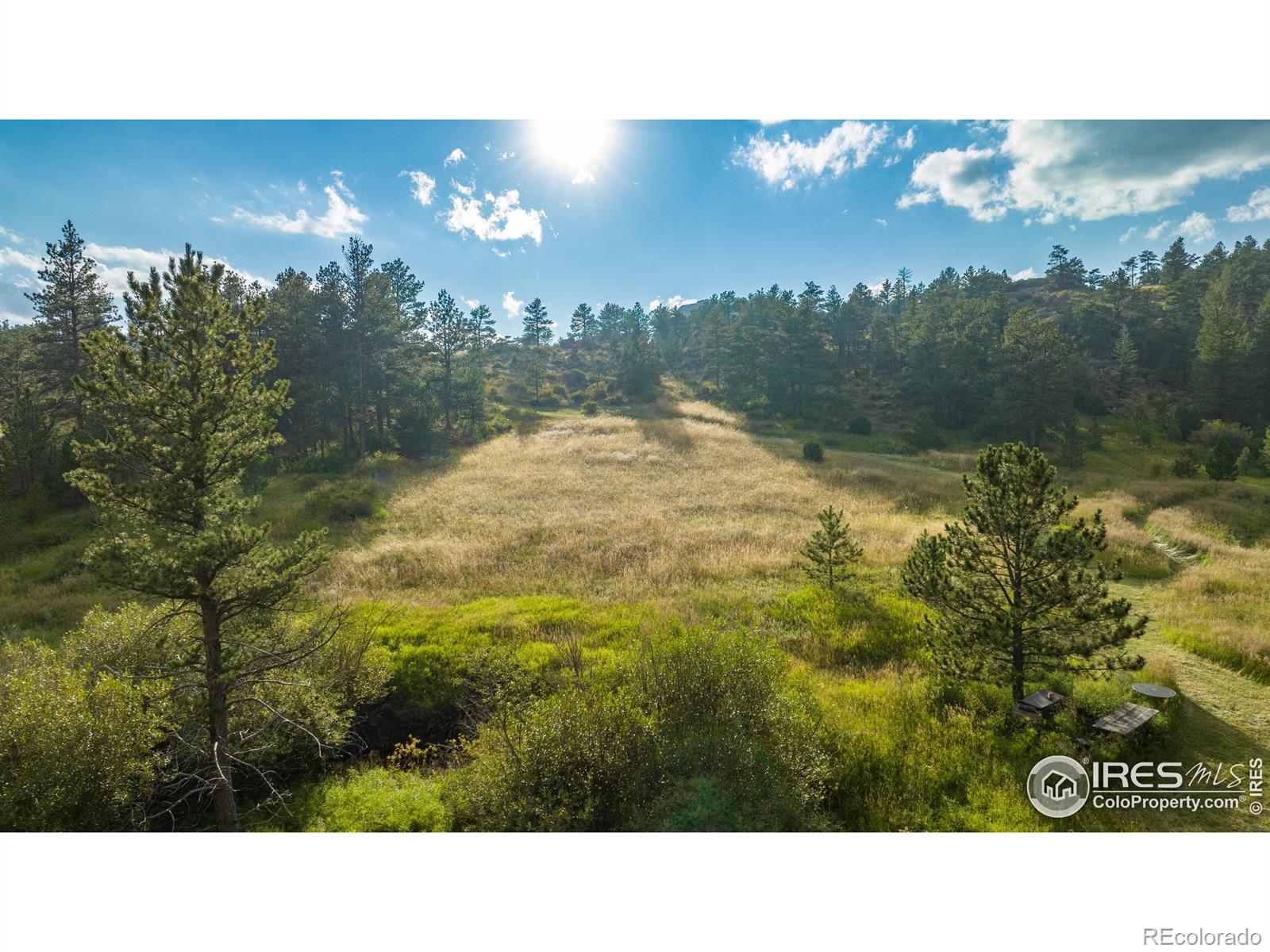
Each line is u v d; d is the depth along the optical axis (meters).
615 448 47.56
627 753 8.46
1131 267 109.00
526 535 25.67
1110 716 9.24
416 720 12.69
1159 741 9.02
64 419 36.75
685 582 19.00
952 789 8.50
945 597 10.66
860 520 26.62
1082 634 9.41
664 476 38.53
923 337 67.88
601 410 73.94
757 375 73.50
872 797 8.37
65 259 37.03
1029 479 9.75
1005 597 10.28
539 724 8.81
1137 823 7.45
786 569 19.78
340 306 45.12
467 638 14.64
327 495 30.77
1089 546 9.40
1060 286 113.44
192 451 8.56
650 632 14.34
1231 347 53.28
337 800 9.48
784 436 58.00
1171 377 68.69
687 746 8.20
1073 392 50.50
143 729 8.80
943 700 10.92
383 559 22.34
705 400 80.12
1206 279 87.62
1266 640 12.03
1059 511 9.64
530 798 8.08
